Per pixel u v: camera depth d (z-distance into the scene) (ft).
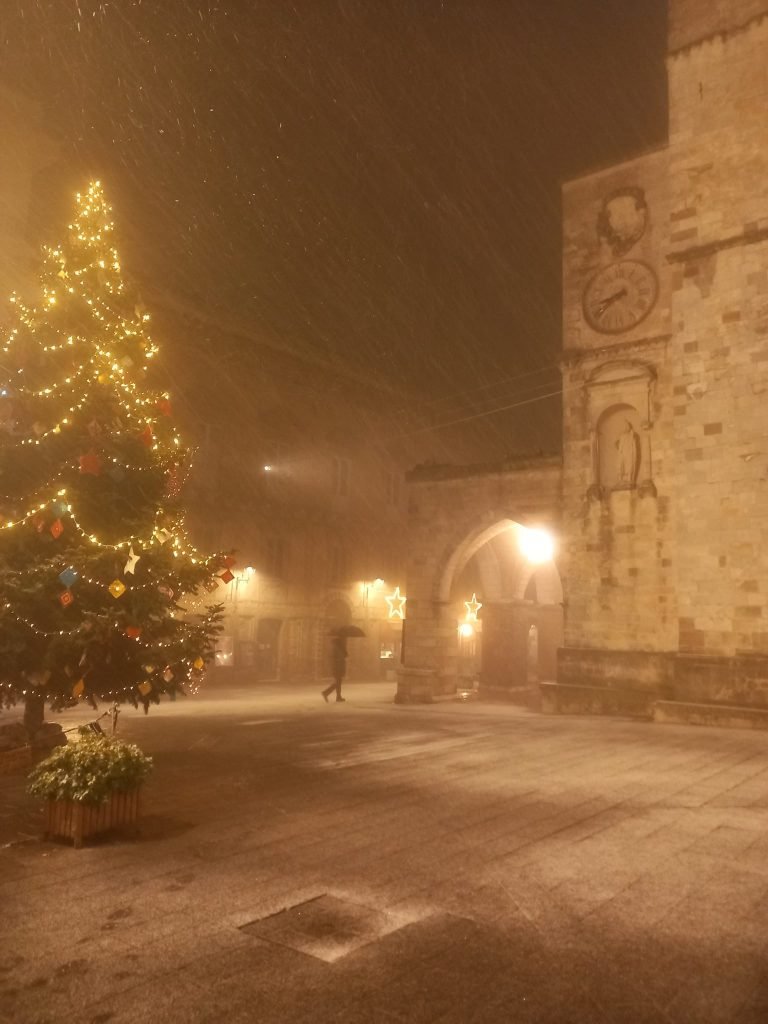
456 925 16.81
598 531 71.51
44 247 39.88
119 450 37.24
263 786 31.22
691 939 16.21
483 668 91.45
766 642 57.41
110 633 33.19
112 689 37.40
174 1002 13.34
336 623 126.93
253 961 14.96
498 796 29.68
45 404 36.81
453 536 83.05
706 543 61.21
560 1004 13.41
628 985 14.12
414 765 36.76
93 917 17.10
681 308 64.64
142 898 18.28
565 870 20.65
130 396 39.01
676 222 65.72
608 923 17.02
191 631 37.91
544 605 109.29
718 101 64.80
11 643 33.86
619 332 72.90
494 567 92.84
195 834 23.81
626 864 21.22
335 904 17.98
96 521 36.42
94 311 38.29
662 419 69.36
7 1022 12.67
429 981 14.19
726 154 63.77
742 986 14.12
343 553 128.06
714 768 36.63
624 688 67.10
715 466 61.52
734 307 61.98
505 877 19.99
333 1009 13.14
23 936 16.10
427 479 85.56
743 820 26.30
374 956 15.23
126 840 23.07
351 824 25.14
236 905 17.85
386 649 133.49
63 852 21.90
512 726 54.60
